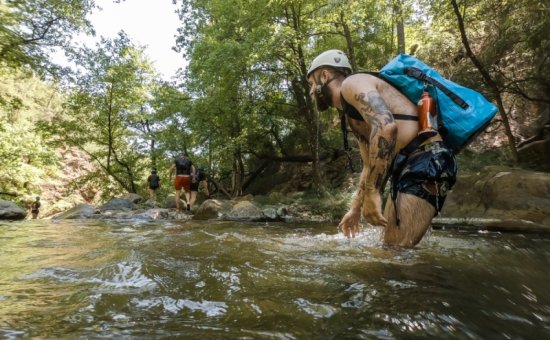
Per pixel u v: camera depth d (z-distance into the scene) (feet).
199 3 52.75
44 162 59.62
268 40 37.50
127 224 18.33
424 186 7.06
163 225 17.22
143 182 66.08
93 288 4.51
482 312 3.65
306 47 44.98
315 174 43.50
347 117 7.83
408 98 7.32
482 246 8.01
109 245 8.59
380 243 7.92
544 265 6.16
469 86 29.73
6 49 37.73
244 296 4.16
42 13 39.78
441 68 33.24
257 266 5.76
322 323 3.31
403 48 38.01
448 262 6.02
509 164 29.50
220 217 28.45
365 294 4.16
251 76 42.42
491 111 7.04
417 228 7.16
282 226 16.81
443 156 6.91
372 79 7.29
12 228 15.48
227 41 40.45
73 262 6.24
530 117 38.60
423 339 2.99
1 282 4.84
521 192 15.92
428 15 30.42
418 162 7.03
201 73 44.62
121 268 5.52
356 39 44.11
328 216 27.84
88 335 3.00
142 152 60.90
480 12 28.30
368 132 7.62
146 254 6.87
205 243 8.65
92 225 17.52
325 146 50.29
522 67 30.30
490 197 17.08
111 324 3.28
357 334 3.06
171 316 3.51
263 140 53.78
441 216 17.97
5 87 70.54
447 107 7.07
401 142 7.20
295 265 5.82
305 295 4.17
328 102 8.19
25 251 7.88
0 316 3.48
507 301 4.05
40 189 72.08
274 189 56.29
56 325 3.24
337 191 36.22
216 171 57.41
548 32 23.49
